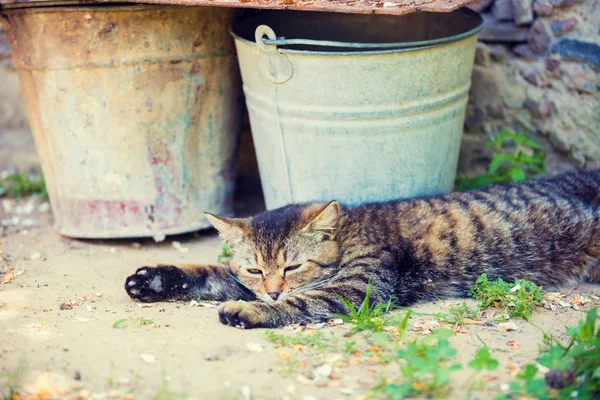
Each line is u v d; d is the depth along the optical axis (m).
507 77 2.21
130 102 2.05
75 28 2.02
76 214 2.13
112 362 1.75
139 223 2.12
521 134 2.23
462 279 1.98
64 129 2.08
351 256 1.94
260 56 1.98
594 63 2.13
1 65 2.54
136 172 2.09
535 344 1.81
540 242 2.00
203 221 2.16
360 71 1.95
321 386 1.72
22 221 2.24
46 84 2.06
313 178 2.03
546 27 2.16
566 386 1.70
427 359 1.75
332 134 1.99
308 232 1.91
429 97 1.99
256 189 2.35
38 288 1.96
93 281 1.99
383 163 2.02
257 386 1.72
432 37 2.12
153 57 2.04
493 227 1.99
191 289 1.94
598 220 2.03
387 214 1.98
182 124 2.09
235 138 2.18
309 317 1.87
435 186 2.07
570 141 2.18
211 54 2.08
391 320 1.86
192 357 1.77
